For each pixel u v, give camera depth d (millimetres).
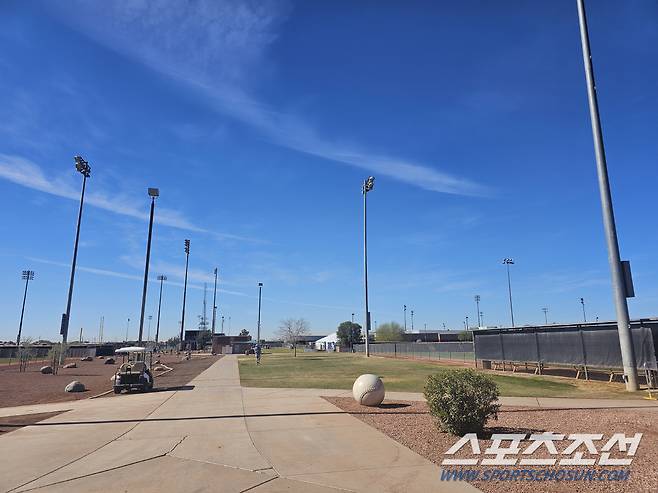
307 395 17688
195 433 10742
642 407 13680
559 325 24172
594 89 19984
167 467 7789
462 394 9453
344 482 6785
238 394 18656
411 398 16391
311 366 37219
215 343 94875
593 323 22078
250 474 7297
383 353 67438
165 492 6488
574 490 6125
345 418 12273
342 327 108188
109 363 53562
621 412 12594
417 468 7383
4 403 17797
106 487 6754
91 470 7680
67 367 43844
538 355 26031
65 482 7031
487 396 9484
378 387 14422
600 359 21844
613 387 19766
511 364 29531
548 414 12320
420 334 104562
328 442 9453
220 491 6484
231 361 52438
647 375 19109
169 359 63031
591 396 16672
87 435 10789
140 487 6727
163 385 24344
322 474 7215
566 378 23781
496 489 6301
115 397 19438
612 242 19094
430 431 10164
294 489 6523
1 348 71312
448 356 49250
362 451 8602
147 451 9000
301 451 8750
